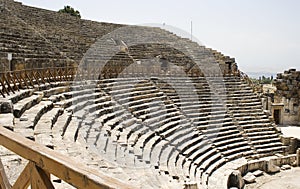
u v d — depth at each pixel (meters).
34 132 10.93
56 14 40.12
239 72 38.25
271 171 23.64
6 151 8.33
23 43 23.89
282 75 38.44
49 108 15.51
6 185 3.90
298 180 22.08
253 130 27.83
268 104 36.00
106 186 2.38
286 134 30.94
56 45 28.27
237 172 20.23
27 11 36.12
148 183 10.95
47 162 3.02
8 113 11.23
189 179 15.96
